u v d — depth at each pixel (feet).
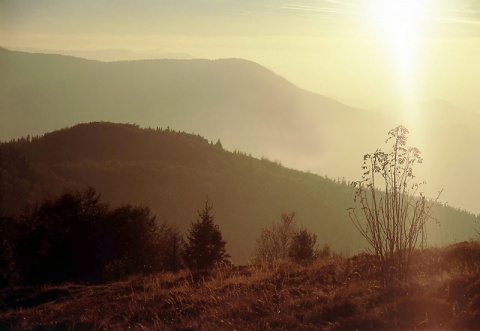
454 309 24.47
